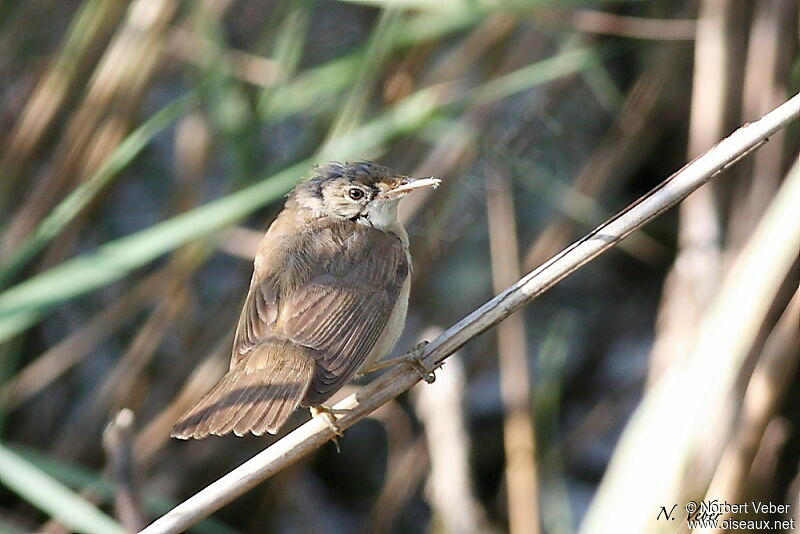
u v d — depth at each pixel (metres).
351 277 8.25
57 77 11.29
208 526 10.62
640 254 13.81
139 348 11.49
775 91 10.55
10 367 11.44
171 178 13.54
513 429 11.42
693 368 7.31
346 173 9.08
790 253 7.26
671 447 7.16
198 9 11.12
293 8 11.41
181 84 14.12
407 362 7.34
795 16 10.63
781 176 10.27
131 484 8.26
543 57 12.50
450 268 13.38
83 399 12.77
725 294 7.49
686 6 11.91
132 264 9.54
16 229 11.21
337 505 13.68
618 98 12.66
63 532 11.05
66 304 13.01
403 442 12.38
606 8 12.23
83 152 11.12
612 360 14.08
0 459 8.38
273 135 13.21
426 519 13.03
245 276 11.95
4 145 11.82
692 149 10.76
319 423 7.25
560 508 11.66
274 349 7.66
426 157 11.93
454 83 11.56
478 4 10.12
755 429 7.85
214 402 7.23
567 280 14.66
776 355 7.86
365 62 10.48
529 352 13.86
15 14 11.87
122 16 11.44
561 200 12.01
